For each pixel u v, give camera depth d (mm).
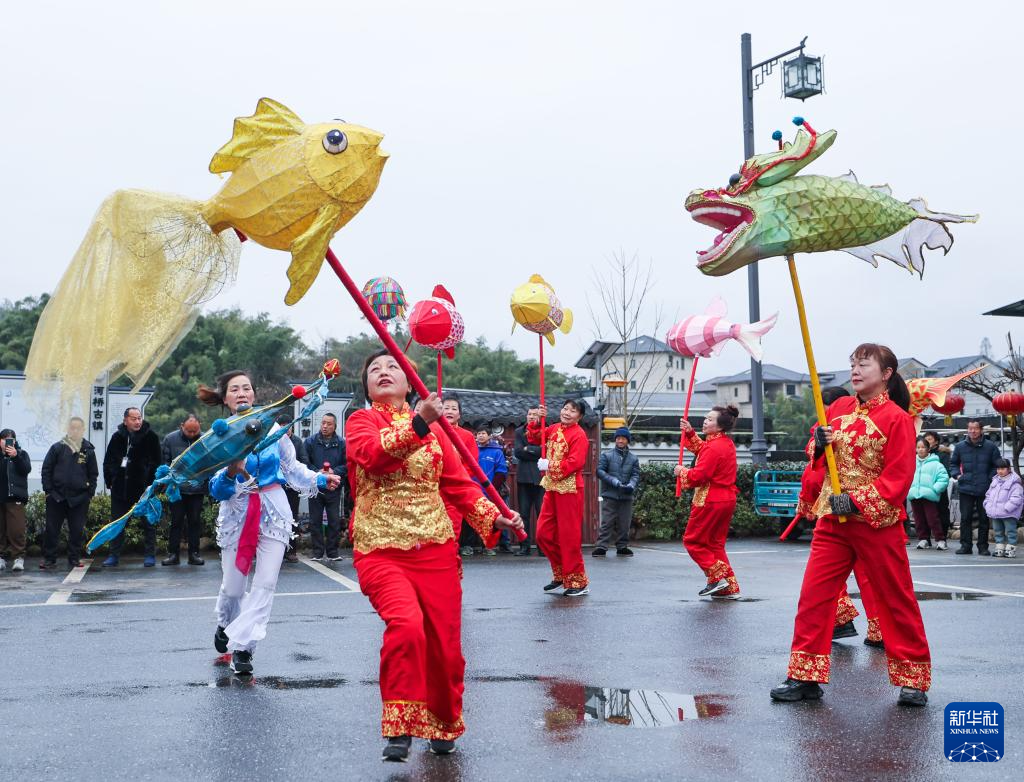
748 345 9367
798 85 16391
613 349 19516
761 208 6023
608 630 7848
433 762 4379
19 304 39500
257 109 4602
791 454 23328
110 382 4754
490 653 6887
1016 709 5352
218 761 4391
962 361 58750
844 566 5602
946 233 6395
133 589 10375
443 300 7398
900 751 4562
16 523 12203
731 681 6020
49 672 6238
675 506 17656
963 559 14664
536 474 14820
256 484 6266
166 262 4621
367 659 6648
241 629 6105
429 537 4488
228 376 6426
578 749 4578
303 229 4535
